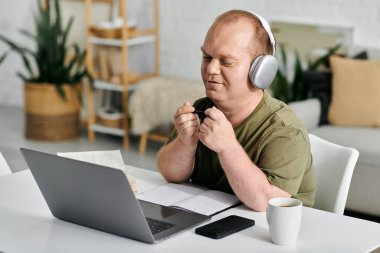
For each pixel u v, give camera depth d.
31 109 5.88
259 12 5.53
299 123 2.31
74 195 2.01
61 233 2.01
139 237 1.93
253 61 2.21
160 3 5.96
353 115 4.57
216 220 2.09
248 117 2.29
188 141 2.32
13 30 6.99
